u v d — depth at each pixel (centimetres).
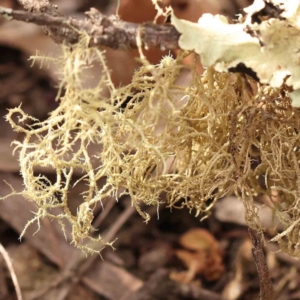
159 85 28
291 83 28
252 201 31
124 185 32
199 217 55
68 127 29
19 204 55
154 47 27
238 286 49
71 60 27
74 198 54
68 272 50
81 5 75
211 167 32
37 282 50
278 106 30
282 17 28
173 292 46
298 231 31
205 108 31
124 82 46
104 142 30
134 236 54
